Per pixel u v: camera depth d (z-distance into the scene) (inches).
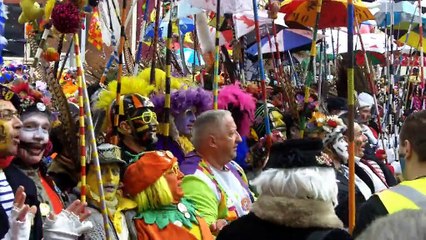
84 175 141.3
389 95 307.6
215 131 171.3
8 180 129.1
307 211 118.9
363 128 267.4
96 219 146.6
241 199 175.8
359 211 125.8
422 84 327.0
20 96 139.2
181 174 161.2
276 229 120.2
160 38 293.6
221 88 226.7
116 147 152.9
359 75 310.7
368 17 279.9
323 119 203.9
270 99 261.1
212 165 173.2
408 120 133.4
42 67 167.5
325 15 275.7
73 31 145.0
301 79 345.1
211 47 255.0
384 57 375.6
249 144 228.1
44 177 146.6
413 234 64.6
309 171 119.3
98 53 261.0
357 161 212.1
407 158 133.0
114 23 237.8
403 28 370.6
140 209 155.1
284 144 122.3
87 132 151.5
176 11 241.3
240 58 286.4
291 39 308.2
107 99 173.6
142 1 290.8
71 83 241.8
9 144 128.4
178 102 192.1
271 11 239.0
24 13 182.9
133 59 254.5
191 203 163.3
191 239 154.6
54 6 152.8
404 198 122.9
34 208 123.3
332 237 118.0
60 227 129.5
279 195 120.3
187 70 298.8
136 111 168.9
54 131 157.6
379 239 65.4
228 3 207.8
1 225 121.3
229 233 123.8
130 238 153.2
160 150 172.9
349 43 154.4
